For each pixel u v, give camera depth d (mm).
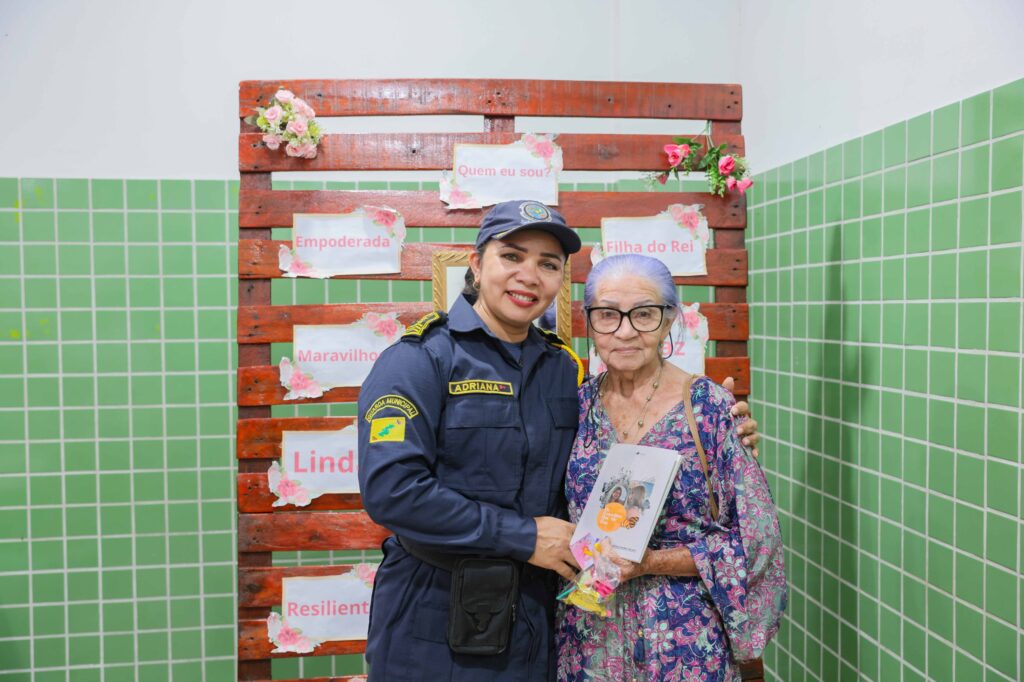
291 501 2199
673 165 2283
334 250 2229
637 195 2295
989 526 1741
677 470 1502
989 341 1741
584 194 2291
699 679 1496
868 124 2230
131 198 2934
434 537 1461
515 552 1484
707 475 1553
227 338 2990
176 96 2959
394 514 1447
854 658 2289
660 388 1593
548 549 1493
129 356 2953
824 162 2436
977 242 1779
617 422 1610
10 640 2939
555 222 1501
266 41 2988
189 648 3020
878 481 2168
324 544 2209
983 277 1760
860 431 2252
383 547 1656
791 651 2693
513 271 1510
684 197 2311
